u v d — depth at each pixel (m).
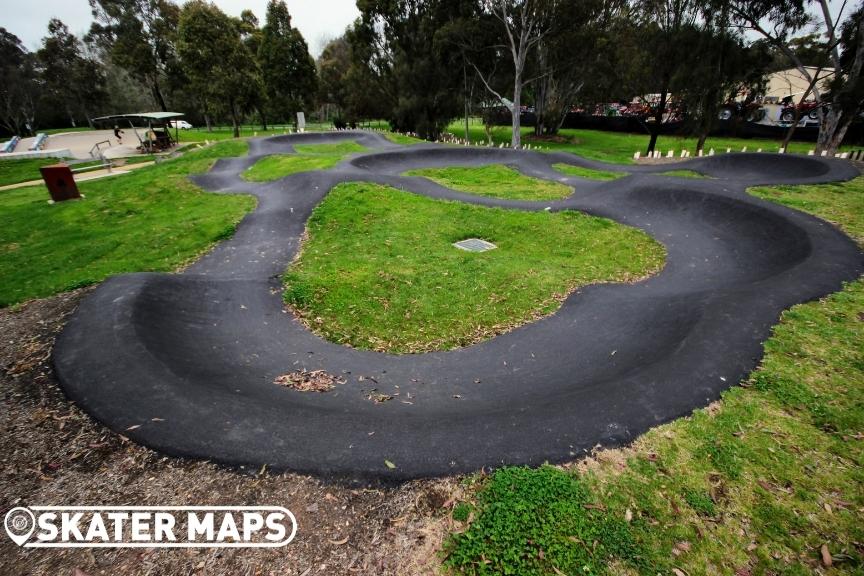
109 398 4.63
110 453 3.96
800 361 5.26
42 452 3.98
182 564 3.02
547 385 5.58
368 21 38.22
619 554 3.09
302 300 8.13
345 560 3.06
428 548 3.15
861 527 3.30
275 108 48.12
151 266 10.08
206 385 4.96
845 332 5.84
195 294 7.94
